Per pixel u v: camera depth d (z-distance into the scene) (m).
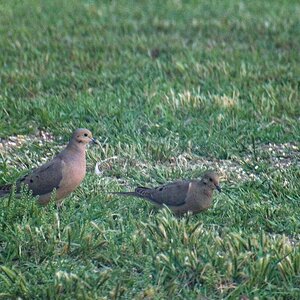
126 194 11.42
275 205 11.76
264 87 17.05
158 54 20.23
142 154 13.70
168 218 10.46
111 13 24.80
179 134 14.63
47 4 25.80
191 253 9.63
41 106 15.70
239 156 13.95
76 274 9.38
